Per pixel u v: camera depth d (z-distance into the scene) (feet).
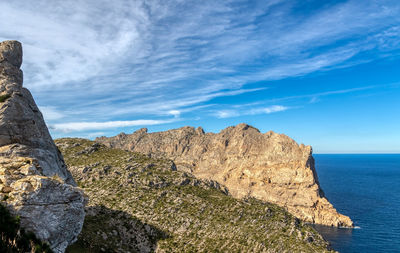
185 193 350.23
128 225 266.16
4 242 92.63
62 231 113.70
